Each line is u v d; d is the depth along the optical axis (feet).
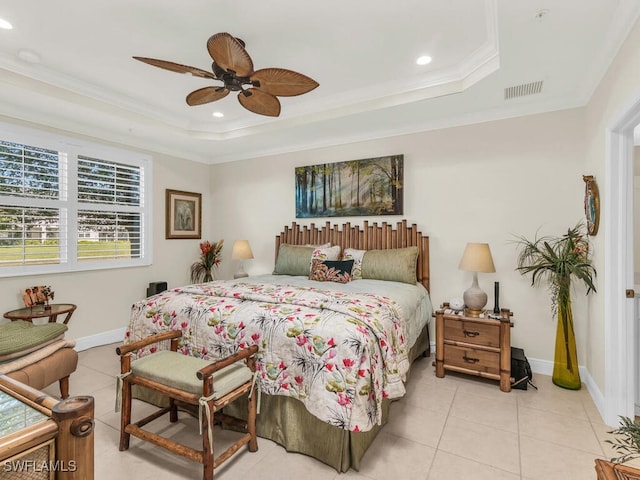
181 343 7.19
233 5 6.36
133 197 13.32
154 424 7.00
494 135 10.29
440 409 7.61
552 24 6.09
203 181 16.44
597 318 7.86
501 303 10.19
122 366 5.97
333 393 5.41
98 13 6.60
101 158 12.25
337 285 9.93
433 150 11.25
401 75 9.28
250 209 15.55
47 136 10.71
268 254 15.03
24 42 7.62
